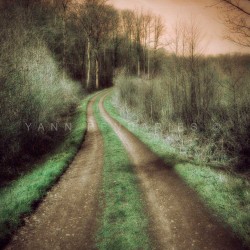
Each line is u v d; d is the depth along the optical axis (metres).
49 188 9.38
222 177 9.17
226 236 5.95
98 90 59.06
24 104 14.32
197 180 9.11
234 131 12.02
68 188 9.37
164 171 10.58
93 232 6.53
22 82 14.37
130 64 74.69
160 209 7.49
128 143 15.98
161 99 20.94
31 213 7.53
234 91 11.99
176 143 14.94
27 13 25.75
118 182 9.65
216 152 12.18
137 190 8.91
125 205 7.86
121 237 6.25
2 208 7.65
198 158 11.96
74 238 6.30
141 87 26.59
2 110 12.41
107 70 76.06
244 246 5.54
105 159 12.76
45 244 6.09
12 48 14.55
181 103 17.25
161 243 5.93
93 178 10.26
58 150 15.16
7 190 9.61
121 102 32.31
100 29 55.94
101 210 7.64
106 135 18.56
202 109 15.34
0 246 5.98
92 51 59.28
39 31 26.91
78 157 13.52
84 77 62.38
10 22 17.67
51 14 37.78
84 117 25.86
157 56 65.94
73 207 7.89
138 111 25.20
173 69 17.88
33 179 10.35
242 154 11.22
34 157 14.53
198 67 15.88
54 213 7.54
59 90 22.61
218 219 6.64
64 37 40.88
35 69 16.84
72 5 44.44
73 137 18.05
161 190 8.77
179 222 6.72
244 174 9.95
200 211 7.13
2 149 12.68
